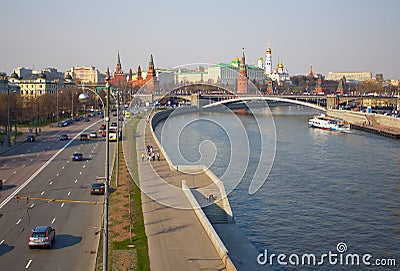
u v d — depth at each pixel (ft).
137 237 130.11
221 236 158.92
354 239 162.40
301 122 636.89
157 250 120.16
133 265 110.01
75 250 120.98
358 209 196.44
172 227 138.51
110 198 173.37
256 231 167.32
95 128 472.85
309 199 210.79
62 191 186.19
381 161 312.71
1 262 112.47
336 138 451.94
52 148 324.19
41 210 158.92
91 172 229.04
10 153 299.79
